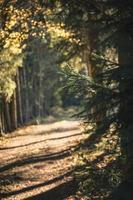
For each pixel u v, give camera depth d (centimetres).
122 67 767
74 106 7619
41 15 1498
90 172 843
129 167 786
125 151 801
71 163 2044
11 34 1831
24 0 1336
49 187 1720
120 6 749
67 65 883
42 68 5438
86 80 862
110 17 797
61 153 2328
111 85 834
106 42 758
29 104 5519
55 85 5425
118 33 748
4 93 3061
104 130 780
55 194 1619
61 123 4322
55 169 1994
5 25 1742
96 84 823
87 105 802
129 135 784
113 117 772
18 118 4309
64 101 7738
